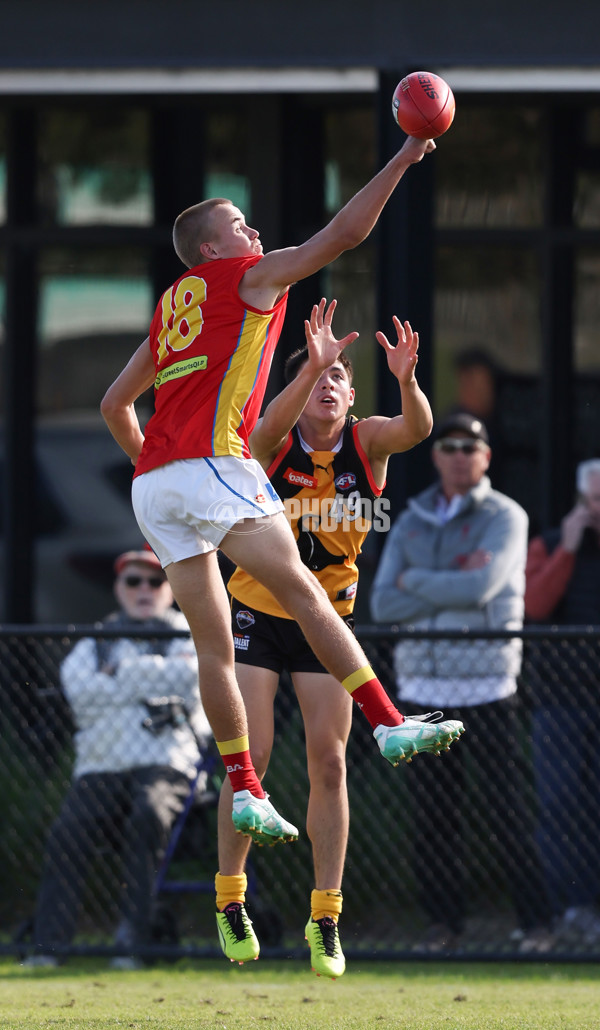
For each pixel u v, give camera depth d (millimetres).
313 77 25750
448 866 20250
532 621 22672
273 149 29547
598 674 20062
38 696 21016
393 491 25766
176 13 26109
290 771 21281
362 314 30406
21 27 26297
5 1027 14312
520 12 25656
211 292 12344
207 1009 15844
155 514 12453
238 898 13953
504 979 18781
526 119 30422
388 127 25531
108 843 20719
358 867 21172
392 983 18453
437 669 20141
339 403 14281
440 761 20219
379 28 25859
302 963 20156
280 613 14578
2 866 21969
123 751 20562
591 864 20219
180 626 21953
